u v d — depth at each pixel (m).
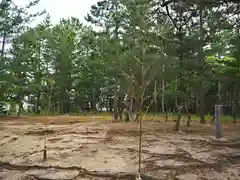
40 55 27.08
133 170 4.64
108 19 18.89
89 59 19.23
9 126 12.65
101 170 4.64
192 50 9.60
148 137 8.59
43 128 11.41
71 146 6.95
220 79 15.91
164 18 7.69
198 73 11.36
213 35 8.77
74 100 31.88
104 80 21.83
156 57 5.56
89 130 10.42
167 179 4.19
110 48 11.75
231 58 19.77
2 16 18.36
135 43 9.12
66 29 31.61
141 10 7.05
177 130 10.44
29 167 4.91
